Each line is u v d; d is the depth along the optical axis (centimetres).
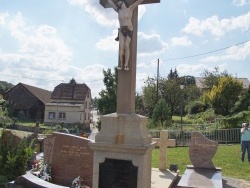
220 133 2378
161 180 1157
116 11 745
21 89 6009
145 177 704
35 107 5938
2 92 6406
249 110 2688
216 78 5197
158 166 1454
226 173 1375
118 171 703
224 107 3531
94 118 7988
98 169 719
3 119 2477
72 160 1120
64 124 5162
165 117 2961
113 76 2983
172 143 1366
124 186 696
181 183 1050
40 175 1104
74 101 5888
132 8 734
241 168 1448
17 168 1109
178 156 1756
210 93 3769
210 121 3128
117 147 693
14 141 1220
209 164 1289
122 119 705
